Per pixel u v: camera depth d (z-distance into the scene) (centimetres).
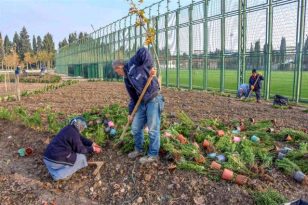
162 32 2197
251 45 1514
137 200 436
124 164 516
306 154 523
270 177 457
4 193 472
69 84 2520
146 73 491
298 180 456
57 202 445
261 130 679
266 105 1180
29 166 564
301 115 930
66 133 495
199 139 601
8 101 1374
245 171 472
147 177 471
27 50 10431
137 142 532
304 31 1271
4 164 579
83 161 505
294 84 1318
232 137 599
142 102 506
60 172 488
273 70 1402
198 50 1870
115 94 1628
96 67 3894
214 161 491
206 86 1841
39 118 742
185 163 485
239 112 975
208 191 430
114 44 3186
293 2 1289
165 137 564
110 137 636
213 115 912
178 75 2070
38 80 3362
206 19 1788
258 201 400
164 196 435
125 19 2833
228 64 1666
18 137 714
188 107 1087
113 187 468
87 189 474
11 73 4344
